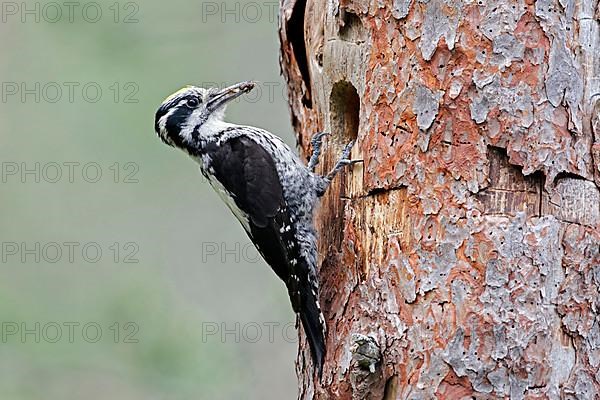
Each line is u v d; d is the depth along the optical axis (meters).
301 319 10.51
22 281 15.88
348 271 10.18
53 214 16.30
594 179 9.30
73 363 15.23
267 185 11.47
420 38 9.55
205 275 15.99
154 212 16.36
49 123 16.44
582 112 9.32
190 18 16.20
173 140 12.46
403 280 9.56
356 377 9.51
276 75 16.30
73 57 16.28
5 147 16.36
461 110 9.36
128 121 16.33
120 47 16.16
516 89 9.24
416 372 9.35
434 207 9.45
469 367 9.12
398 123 9.71
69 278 15.91
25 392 14.84
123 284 15.82
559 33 9.27
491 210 9.27
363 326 9.91
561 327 9.15
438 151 9.45
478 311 9.16
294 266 10.81
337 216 10.46
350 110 10.86
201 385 14.91
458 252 9.30
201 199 16.44
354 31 10.27
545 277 9.13
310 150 11.21
